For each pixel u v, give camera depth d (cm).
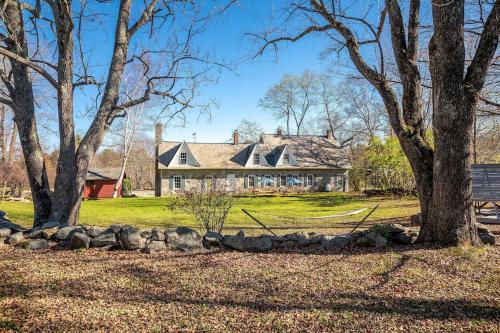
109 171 4088
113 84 901
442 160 642
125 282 509
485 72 623
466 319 381
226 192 1031
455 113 622
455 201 643
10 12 833
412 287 477
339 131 4581
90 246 690
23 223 1307
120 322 382
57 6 839
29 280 511
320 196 3100
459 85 620
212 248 697
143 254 659
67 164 848
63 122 849
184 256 648
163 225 1277
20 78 859
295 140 4338
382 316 392
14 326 369
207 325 376
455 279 504
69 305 425
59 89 846
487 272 527
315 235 738
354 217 1524
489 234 692
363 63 739
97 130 889
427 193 684
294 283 500
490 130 1862
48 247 699
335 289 475
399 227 723
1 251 670
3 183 3131
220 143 4088
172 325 376
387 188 2947
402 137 704
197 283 504
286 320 385
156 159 3869
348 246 698
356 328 365
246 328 368
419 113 711
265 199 2769
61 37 838
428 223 682
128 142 3575
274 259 624
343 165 4128
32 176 868
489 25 614
